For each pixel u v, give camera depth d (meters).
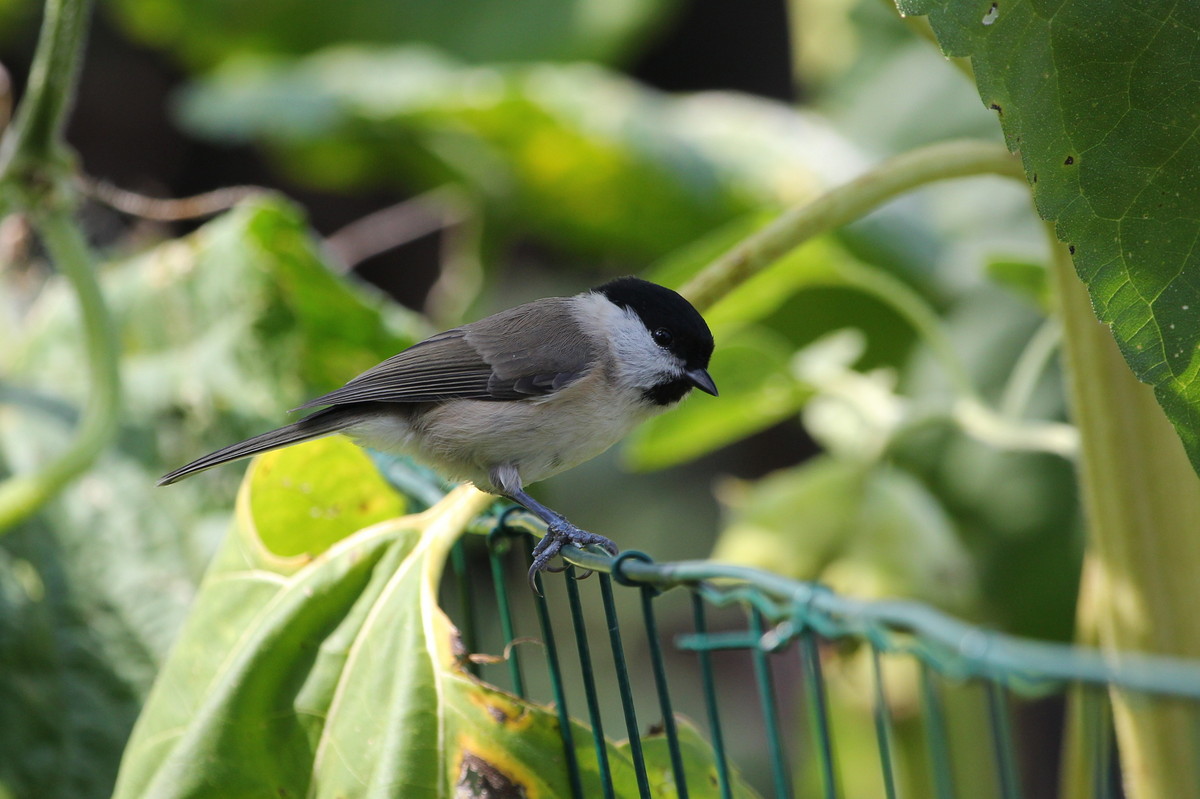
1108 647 4.99
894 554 7.02
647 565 4.50
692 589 4.65
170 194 13.40
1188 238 4.07
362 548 5.21
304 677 5.05
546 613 5.23
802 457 12.98
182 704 5.30
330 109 9.76
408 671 4.83
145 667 7.51
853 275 7.01
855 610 3.65
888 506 7.11
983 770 7.11
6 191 6.71
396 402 6.79
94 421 6.83
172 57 13.27
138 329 8.40
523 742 4.66
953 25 4.12
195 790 4.94
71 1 6.63
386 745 4.72
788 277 7.28
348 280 8.34
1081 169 4.10
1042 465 9.12
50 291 8.90
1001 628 9.16
